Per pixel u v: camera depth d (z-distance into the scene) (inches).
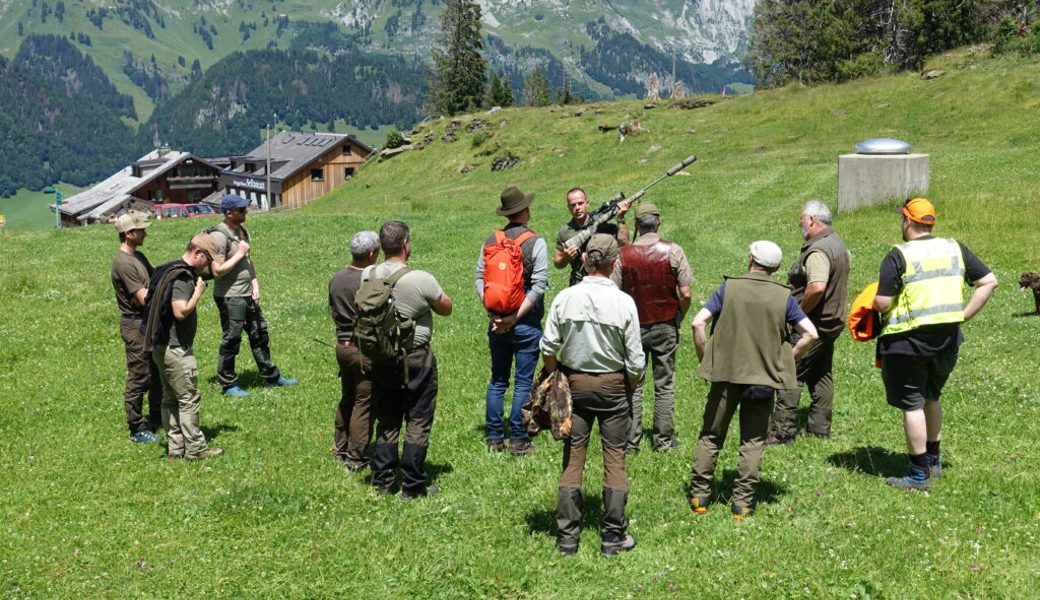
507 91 4579.2
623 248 336.2
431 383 304.8
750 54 3595.0
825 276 332.5
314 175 4461.1
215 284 444.1
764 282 276.8
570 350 255.9
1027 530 262.4
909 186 929.5
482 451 354.6
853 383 434.6
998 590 228.7
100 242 1021.8
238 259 434.6
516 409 347.3
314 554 262.1
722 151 1708.9
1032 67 1692.9
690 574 245.3
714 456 285.9
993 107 1541.6
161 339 336.2
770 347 273.6
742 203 1056.2
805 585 235.9
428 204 1430.9
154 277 339.6
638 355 253.3
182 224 1176.8
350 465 335.3
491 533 276.5
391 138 2736.2
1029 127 1381.6
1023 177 995.9
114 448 365.7
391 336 289.7
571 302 254.2
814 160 1365.7
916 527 267.9
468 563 256.1
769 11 3479.3
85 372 490.3
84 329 586.9
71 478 329.7
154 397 384.8
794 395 351.9
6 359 516.1
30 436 381.4
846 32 2923.2
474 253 890.7
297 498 303.9
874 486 302.5
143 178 4931.1
